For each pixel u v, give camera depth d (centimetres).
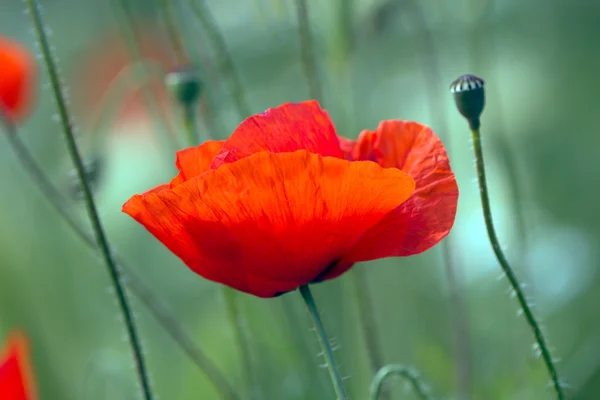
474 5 116
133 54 112
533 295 107
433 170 82
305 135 82
